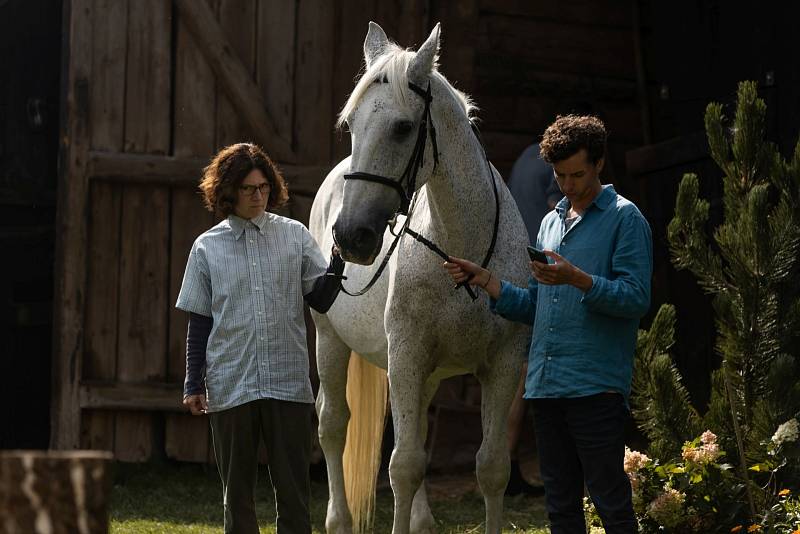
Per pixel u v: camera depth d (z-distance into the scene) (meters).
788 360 7.07
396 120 5.68
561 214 5.69
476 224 6.18
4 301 15.06
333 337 8.03
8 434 14.98
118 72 11.77
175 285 11.82
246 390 5.98
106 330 11.71
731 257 7.40
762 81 10.89
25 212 15.36
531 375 5.55
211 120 11.91
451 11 12.66
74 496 2.73
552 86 13.22
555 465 5.55
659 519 6.71
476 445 12.32
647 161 12.22
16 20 15.20
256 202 6.12
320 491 11.27
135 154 11.74
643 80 13.54
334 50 12.15
